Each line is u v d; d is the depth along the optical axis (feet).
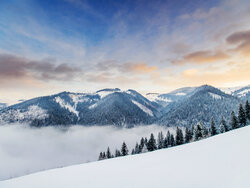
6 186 23.93
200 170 18.16
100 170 26.94
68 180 23.35
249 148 21.35
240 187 12.29
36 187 22.07
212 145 30.58
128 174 22.18
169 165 23.12
